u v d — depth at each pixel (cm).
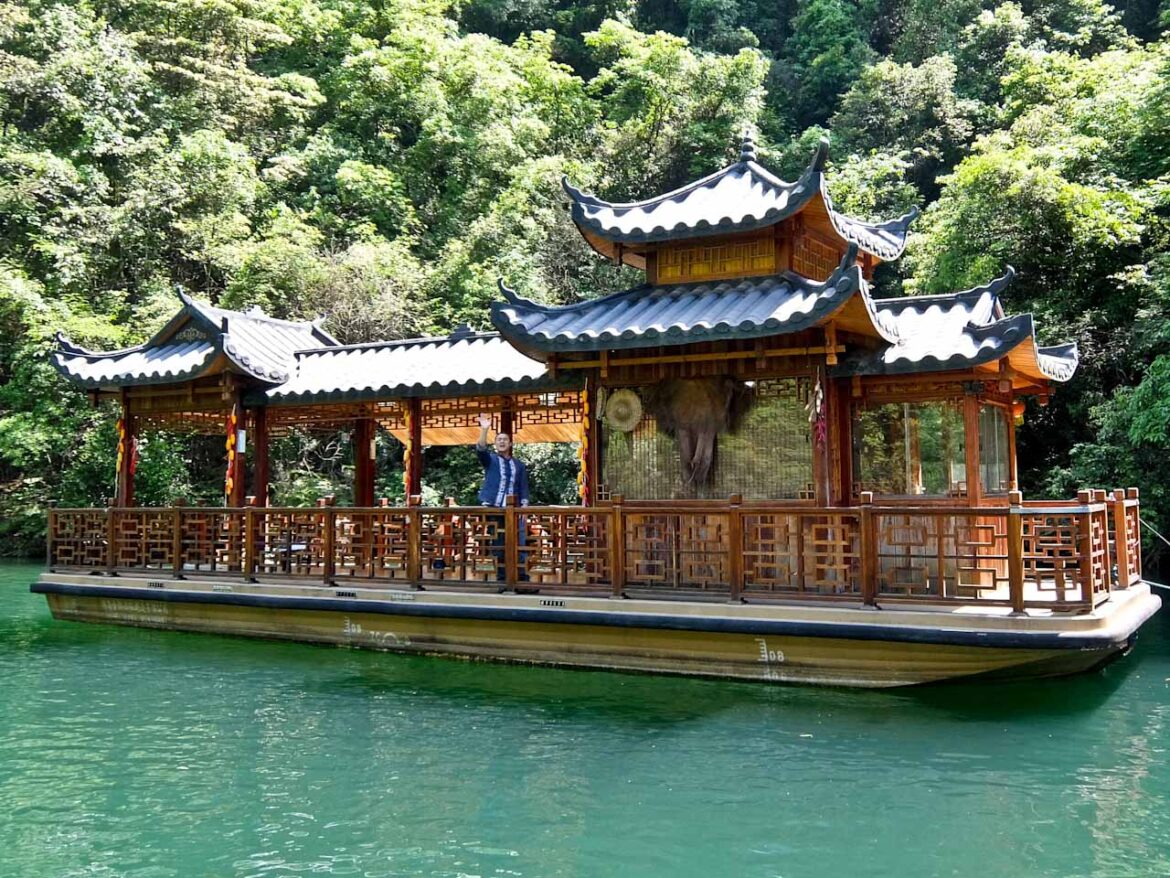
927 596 811
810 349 895
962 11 3322
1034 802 577
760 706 791
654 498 989
